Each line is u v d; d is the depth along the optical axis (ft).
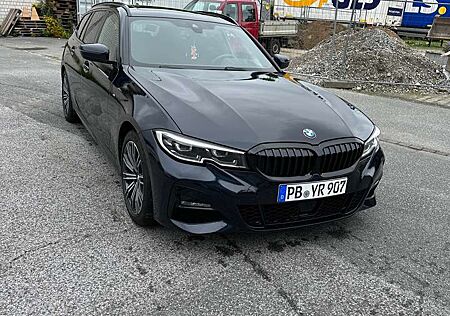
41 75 31.14
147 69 12.47
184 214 9.67
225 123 9.61
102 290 8.59
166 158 9.40
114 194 12.85
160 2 61.11
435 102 30.71
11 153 15.72
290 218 9.81
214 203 9.20
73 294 8.41
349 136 10.27
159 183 9.53
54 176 13.96
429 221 12.42
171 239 10.55
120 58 12.90
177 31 14.49
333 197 10.15
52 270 9.10
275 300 8.61
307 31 75.10
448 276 9.73
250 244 10.56
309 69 40.29
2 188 12.85
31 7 60.64
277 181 9.32
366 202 11.32
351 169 10.16
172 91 10.76
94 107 14.49
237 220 9.33
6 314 7.76
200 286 8.90
